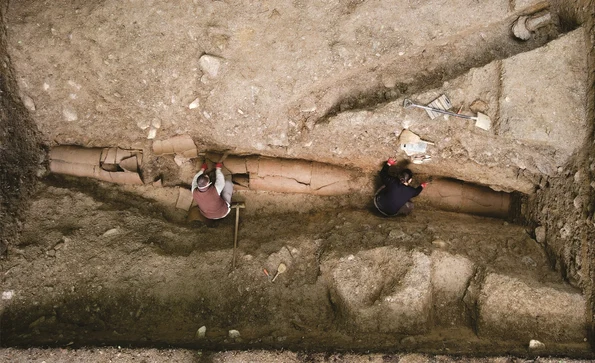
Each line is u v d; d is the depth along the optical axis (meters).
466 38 3.96
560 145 3.84
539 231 4.12
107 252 4.05
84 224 4.15
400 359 3.53
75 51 3.91
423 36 3.85
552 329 3.78
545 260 4.04
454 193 4.60
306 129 4.09
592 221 3.71
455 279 3.99
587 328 3.73
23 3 3.91
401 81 4.04
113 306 3.91
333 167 4.48
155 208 4.53
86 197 4.28
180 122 4.13
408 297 3.78
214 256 4.13
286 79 3.90
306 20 3.83
